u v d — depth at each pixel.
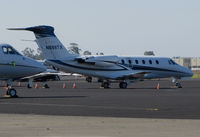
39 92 85.94
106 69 108.00
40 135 29.27
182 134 29.58
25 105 54.19
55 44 101.12
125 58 111.25
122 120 38.06
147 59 114.31
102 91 90.19
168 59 117.50
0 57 66.19
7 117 40.19
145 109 49.34
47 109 49.06
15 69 67.50
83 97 69.50
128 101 61.19
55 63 101.69
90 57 105.50
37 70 69.56
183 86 124.38
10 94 68.69
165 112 45.97
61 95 75.06
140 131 31.12
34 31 98.50
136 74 109.38
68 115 42.75
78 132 30.66
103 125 34.59
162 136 28.72
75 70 104.81
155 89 101.25
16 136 28.83
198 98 67.62
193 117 41.12
